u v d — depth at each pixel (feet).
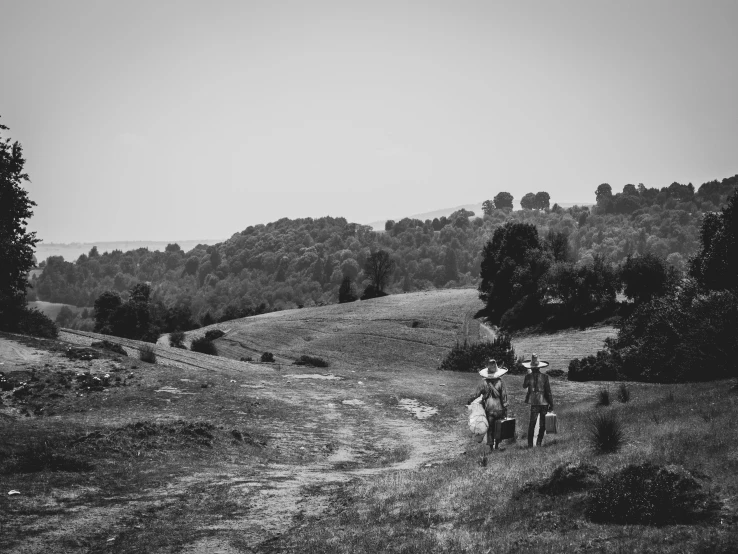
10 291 136.67
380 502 36.47
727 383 64.49
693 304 88.17
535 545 25.93
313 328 356.59
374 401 96.99
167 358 138.00
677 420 44.37
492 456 47.34
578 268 281.33
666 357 116.26
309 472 50.75
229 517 35.09
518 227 344.90
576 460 35.06
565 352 223.10
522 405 92.53
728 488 27.84
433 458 59.31
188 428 60.95
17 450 48.57
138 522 33.86
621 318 259.80
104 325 357.82
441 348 273.95
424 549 27.32
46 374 94.07
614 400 77.51
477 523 30.50
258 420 77.05
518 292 308.40
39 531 31.40
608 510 28.12
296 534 31.73
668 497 27.61
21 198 131.54
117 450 52.06
